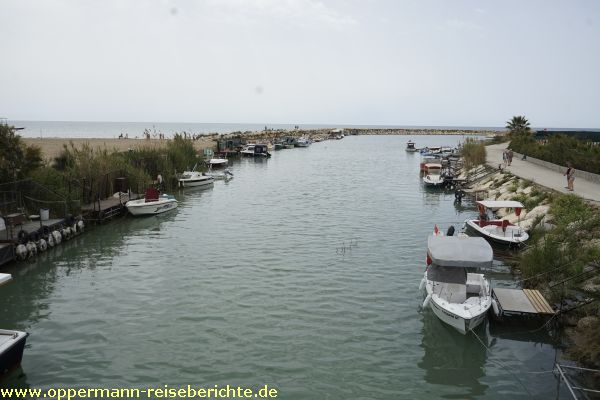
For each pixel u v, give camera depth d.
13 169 30.70
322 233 31.12
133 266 24.48
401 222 34.66
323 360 15.05
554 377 14.45
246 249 27.27
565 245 21.89
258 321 17.70
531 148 59.28
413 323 17.78
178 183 51.94
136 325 17.45
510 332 17.20
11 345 13.98
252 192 50.19
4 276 15.66
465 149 73.88
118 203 37.41
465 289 18.30
